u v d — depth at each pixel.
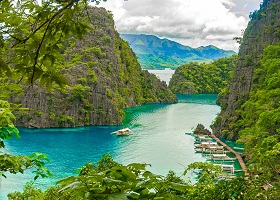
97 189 2.82
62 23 3.55
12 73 3.34
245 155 42.19
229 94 66.38
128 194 2.73
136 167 3.15
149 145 51.59
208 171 14.69
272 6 61.34
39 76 3.37
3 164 5.38
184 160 43.31
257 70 56.38
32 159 5.77
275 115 33.06
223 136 58.62
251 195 6.11
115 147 50.25
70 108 72.06
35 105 70.00
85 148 49.78
